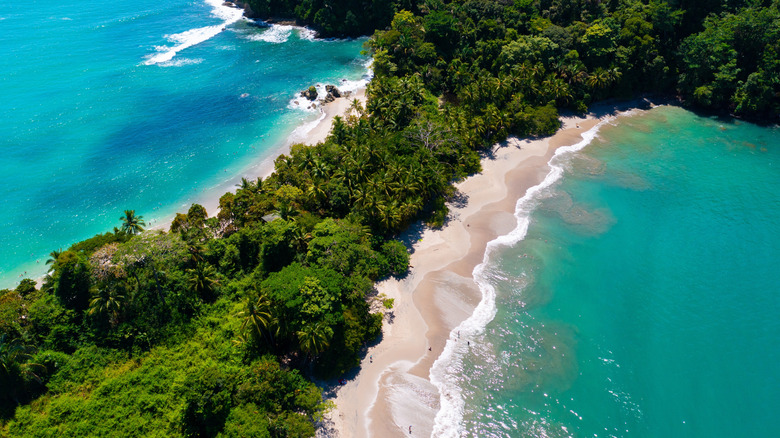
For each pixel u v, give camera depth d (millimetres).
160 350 59062
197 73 136500
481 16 129625
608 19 116812
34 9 181500
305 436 50188
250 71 138625
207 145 105688
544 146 103750
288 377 54062
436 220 81875
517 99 105375
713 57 109188
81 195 90312
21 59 138500
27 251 78438
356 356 60031
